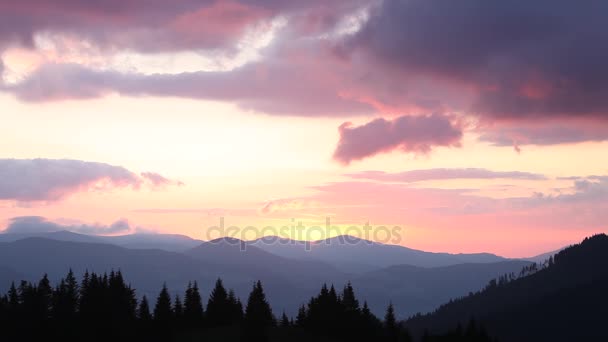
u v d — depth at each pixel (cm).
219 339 12644
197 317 13912
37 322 12206
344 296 14000
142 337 12706
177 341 12650
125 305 12925
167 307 13088
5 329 12094
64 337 12150
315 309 13762
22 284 12781
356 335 13588
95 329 12288
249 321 12606
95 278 12800
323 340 13238
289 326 14112
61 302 12475
